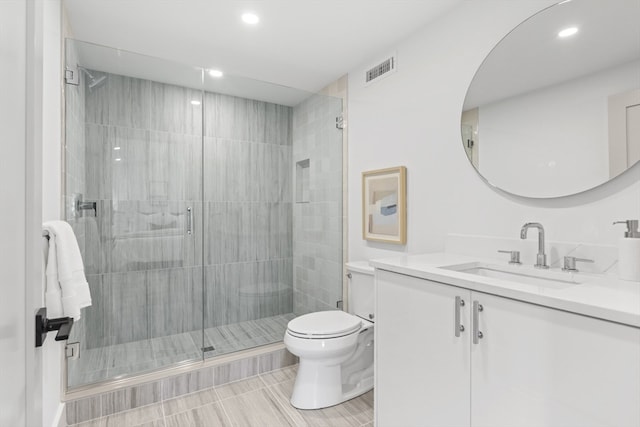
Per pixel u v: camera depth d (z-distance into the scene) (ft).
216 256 9.68
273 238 10.57
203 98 9.31
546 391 3.17
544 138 4.96
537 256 4.78
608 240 4.35
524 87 5.19
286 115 10.67
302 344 6.25
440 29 6.62
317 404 6.34
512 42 5.33
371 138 8.38
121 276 8.26
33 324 1.93
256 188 10.28
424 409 4.40
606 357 2.78
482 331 3.71
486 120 5.70
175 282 9.00
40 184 2.13
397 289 4.85
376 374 5.24
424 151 6.93
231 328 9.64
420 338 4.46
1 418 1.48
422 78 6.99
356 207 8.86
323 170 9.74
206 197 9.55
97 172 7.89
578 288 3.43
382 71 8.07
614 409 2.73
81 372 6.88
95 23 6.97
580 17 4.59
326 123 9.62
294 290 10.70
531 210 5.16
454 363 4.01
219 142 9.70
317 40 7.63
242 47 7.99
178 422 5.96
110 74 8.02
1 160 1.50
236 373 7.50
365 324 7.12
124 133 8.26
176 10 6.53
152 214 8.70
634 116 4.11
